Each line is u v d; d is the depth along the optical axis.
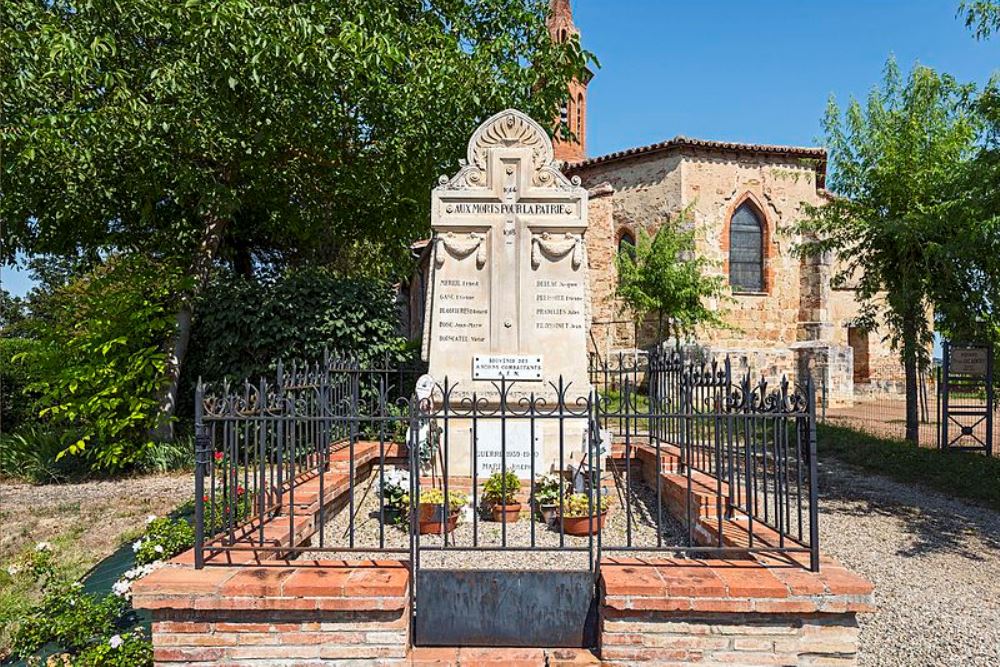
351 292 10.88
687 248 19.03
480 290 7.17
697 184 20.84
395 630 3.58
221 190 10.80
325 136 10.80
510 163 7.24
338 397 7.38
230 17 8.59
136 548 5.03
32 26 9.16
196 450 3.84
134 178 10.53
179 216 12.66
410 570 3.84
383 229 14.07
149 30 9.67
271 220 13.76
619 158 21.86
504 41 11.05
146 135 9.55
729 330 21.11
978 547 6.84
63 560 6.45
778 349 21.58
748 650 3.55
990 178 9.23
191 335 11.88
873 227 12.09
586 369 7.08
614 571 3.75
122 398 10.09
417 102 10.12
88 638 4.10
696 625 3.57
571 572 3.83
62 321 10.55
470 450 6.95
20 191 10.21
